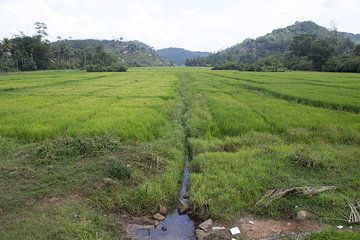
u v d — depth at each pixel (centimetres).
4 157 1161
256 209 844
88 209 822
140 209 859
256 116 1902
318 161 1087
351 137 1452
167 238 743
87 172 995
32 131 1473
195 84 4347
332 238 669
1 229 703
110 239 709
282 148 1284
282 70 9406
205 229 768
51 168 1025
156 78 5569
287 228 766
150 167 1083
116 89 3497
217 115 1938
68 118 1764
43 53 11188
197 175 1031
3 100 2562
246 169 1064
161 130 1597
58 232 699
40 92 3188
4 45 9731
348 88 3506
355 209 805
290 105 2359
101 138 1276
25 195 856
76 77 5797
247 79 5147
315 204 853
